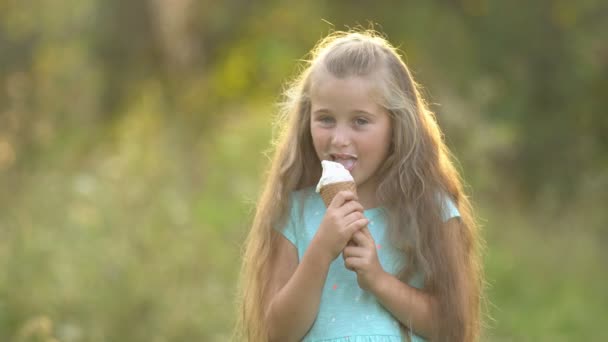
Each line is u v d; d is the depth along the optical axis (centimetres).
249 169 1526
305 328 494
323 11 2044
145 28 1997
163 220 1106
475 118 1720
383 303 494
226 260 1108
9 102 1605
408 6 1988
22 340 801
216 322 944
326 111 501
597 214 1623
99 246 988
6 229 1015
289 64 2036
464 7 2058
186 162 1562
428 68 1917
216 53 2097
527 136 1977
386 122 507
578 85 2033
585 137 2003
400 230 511
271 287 525
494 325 1164
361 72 498
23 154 1421
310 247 486
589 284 1366
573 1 2030
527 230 1530
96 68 1956
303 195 538
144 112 1900
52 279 905
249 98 2134
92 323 873
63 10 1994
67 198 1135
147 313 916
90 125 1794
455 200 536
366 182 529
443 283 503
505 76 2006
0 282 886
